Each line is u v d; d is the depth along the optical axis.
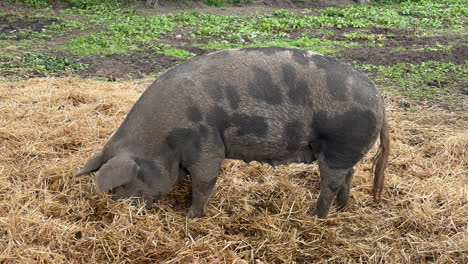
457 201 5.16
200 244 4.24
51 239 4.25
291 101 4.34
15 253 4.05
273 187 5.39
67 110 7.03
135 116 4.53
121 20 14.41
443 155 6.21
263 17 15.92
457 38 13.11
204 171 4.45
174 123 4.34
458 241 4.56
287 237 4.54
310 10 17.84
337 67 4.43
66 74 9.05
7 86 7.99
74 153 5.90
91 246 4.23
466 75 9.53
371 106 4.34
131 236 4.31
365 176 5.67
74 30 12.99
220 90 4.33
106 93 7.69
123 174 4.29
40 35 12.14
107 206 4.52
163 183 4.52
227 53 4.50
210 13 16.52
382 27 14.65
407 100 8.15
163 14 15.87
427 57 10.83
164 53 10.80
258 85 4.33
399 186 5.45
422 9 18.14
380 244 4.53
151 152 4.43
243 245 4.41
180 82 4.37
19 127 6.37
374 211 5.11
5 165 5.47
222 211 4.86
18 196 4.77
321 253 4.43
